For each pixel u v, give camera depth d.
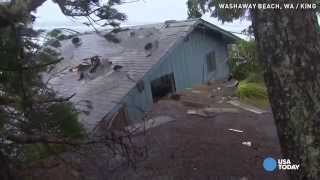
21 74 5.25
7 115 5.23
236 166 7.47
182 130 9.63
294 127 3.20
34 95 5.67
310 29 3.10
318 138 3.14
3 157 5.22
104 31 6.93
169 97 13.84
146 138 8.91
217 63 19.14
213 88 14.73
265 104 12.31
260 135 9.16
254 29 3.35
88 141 6.00
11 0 4.84
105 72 15.16
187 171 7.29
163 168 7.40
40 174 6.26
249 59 17.09
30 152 5.82
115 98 13.11
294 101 3.15
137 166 7.44
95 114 12.39
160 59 14.77
